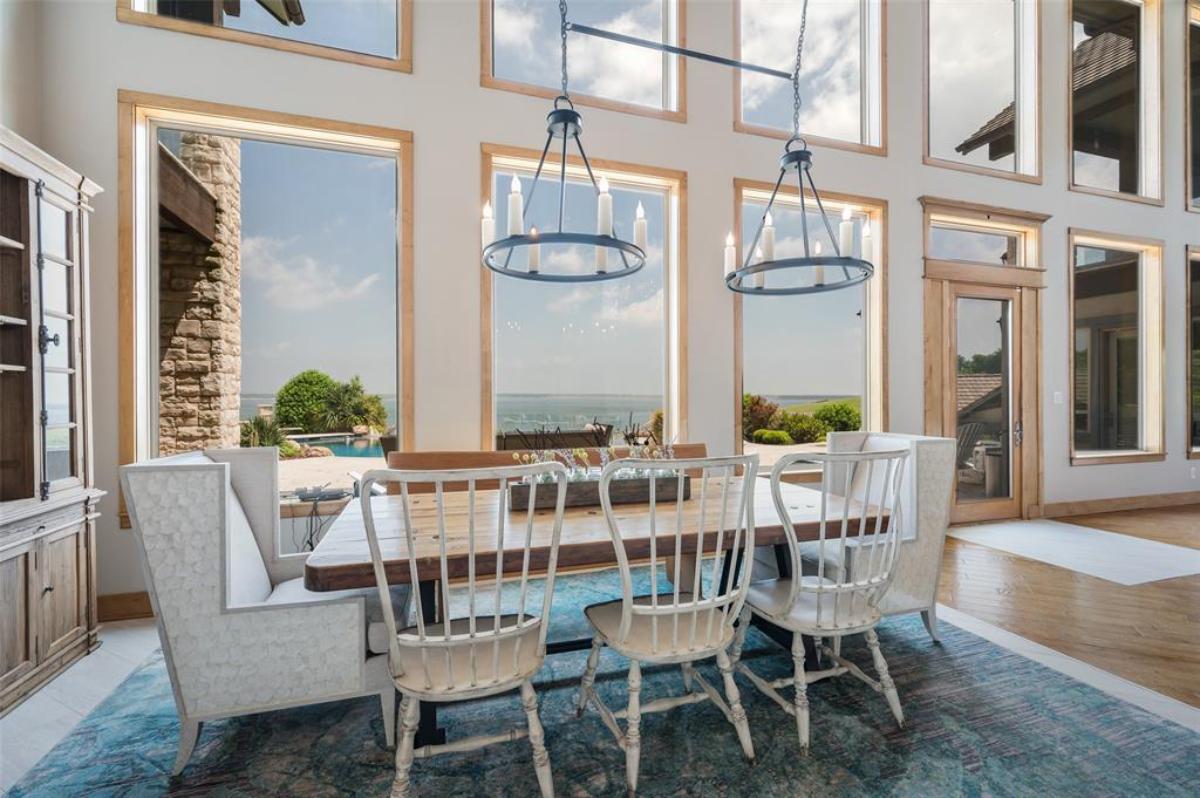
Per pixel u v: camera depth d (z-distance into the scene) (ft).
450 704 6.31
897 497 5.78
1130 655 7.50
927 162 14.53
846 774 5.11
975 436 15.14
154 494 4.92
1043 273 15.74
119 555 8.89
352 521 6.18
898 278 14.23
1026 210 15.51
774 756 5.36
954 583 10.40
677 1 12.26
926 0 14.60
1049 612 9.02
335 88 9.99
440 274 10.64
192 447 9.86
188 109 9.22
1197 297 18.16
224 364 10.05
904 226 14.29
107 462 8.87
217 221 10.03
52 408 7.05
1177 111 17.57
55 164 6.96
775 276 13.64
